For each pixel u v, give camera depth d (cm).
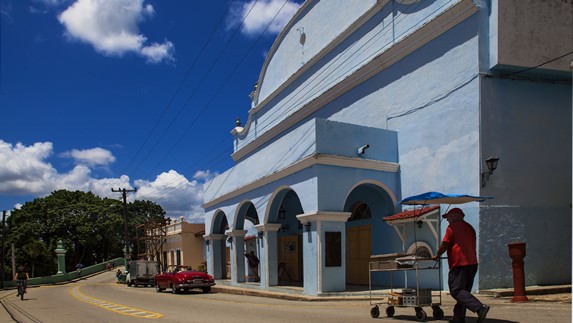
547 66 1391
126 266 4534
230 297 1880
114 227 6334
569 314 849
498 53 1355
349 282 1880
